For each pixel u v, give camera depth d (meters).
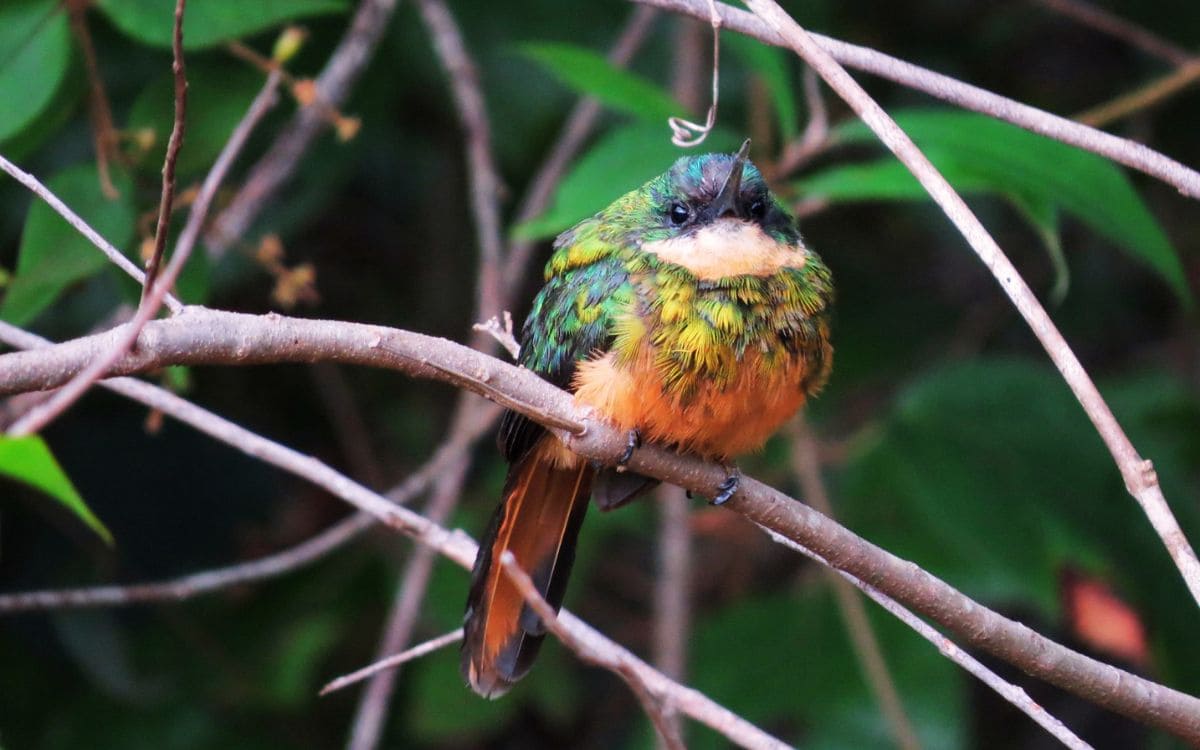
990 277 12.31
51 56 7.13
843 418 11.63
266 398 11.99
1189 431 10.82
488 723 10.31
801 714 9.84
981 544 10.06
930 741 9.65
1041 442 10.41
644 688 4.96
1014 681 12.22
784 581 11.62
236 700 10.71
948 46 12.14
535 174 11.52
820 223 12.05
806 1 10.58
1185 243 11.99
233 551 11.59
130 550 11.44
